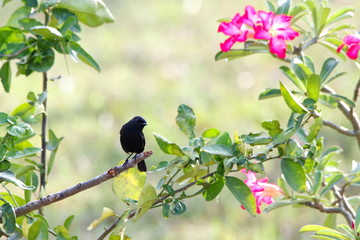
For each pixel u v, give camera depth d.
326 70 5.86
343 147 12.65
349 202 6.46
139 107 14.52
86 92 15.07
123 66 16.31
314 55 16.08
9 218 4.38
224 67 16.28
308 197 5.72
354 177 6.09
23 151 4.58
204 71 16.14
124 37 17.75
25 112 5.50
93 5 5.51
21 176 5.54
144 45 17.34
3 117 4.45
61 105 14.52
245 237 10.45
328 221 6.33
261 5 19.11
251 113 14.27
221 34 17.95
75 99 14.76
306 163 4.54
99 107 14.49
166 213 4.41
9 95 14.68
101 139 13.34
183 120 4.73
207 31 18.19
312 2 5.97
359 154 12.44
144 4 19.64
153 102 14.68
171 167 4.54
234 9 19.17
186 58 16.75
